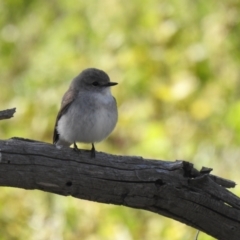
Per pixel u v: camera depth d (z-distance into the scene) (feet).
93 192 31.40
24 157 30.35
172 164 32.12
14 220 46.34
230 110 48.19
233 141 48.73
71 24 56.90
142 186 31.63
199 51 51.98
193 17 53.47
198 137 49.47
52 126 53.31
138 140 50.72
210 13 52.47
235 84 50.93
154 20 53.72
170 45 52.65
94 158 31.42
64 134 38.99
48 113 53.42
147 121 50.75
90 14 57.21
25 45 62.49
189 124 49.80
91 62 54.34
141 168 31.78
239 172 48.16
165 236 45.27
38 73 55.16
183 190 31.89
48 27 62.18
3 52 62.44
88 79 39.45
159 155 48.42
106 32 55.21
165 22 53.52
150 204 32.01
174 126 49.85
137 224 46.75
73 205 47.03
